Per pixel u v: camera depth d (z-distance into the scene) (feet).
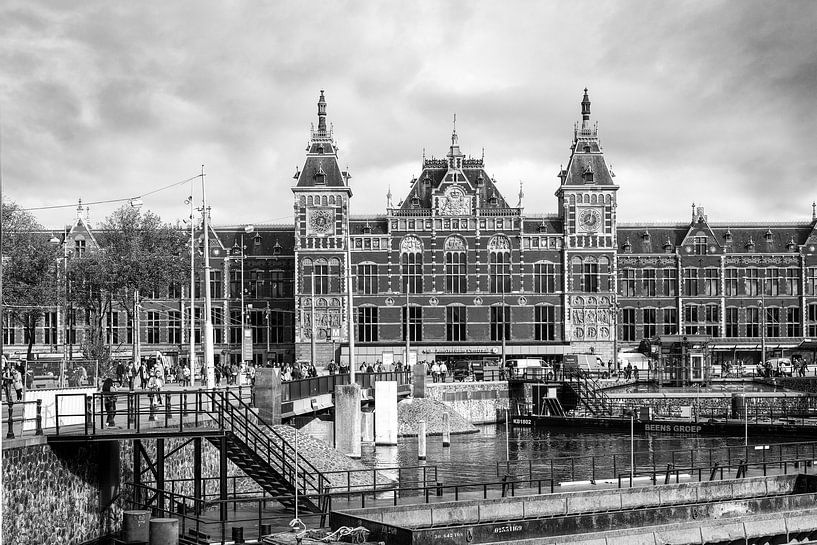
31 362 206.39
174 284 372.79
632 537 131.13
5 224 251.80
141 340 391.24
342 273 380.58
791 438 254.68
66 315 338.13
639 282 403.75
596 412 304.30
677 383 331.16
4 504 113.50
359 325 382.83
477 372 347.15
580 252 383.45
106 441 131.64
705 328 402.52
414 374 302.04
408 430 283.38
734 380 333.42
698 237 405.18
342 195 381.81
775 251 406.21
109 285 278.67
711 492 159.53
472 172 398.21
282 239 403.95
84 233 384.47
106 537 134.31
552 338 384.06
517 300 383.86
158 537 115.85
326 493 138.10
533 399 325.01
